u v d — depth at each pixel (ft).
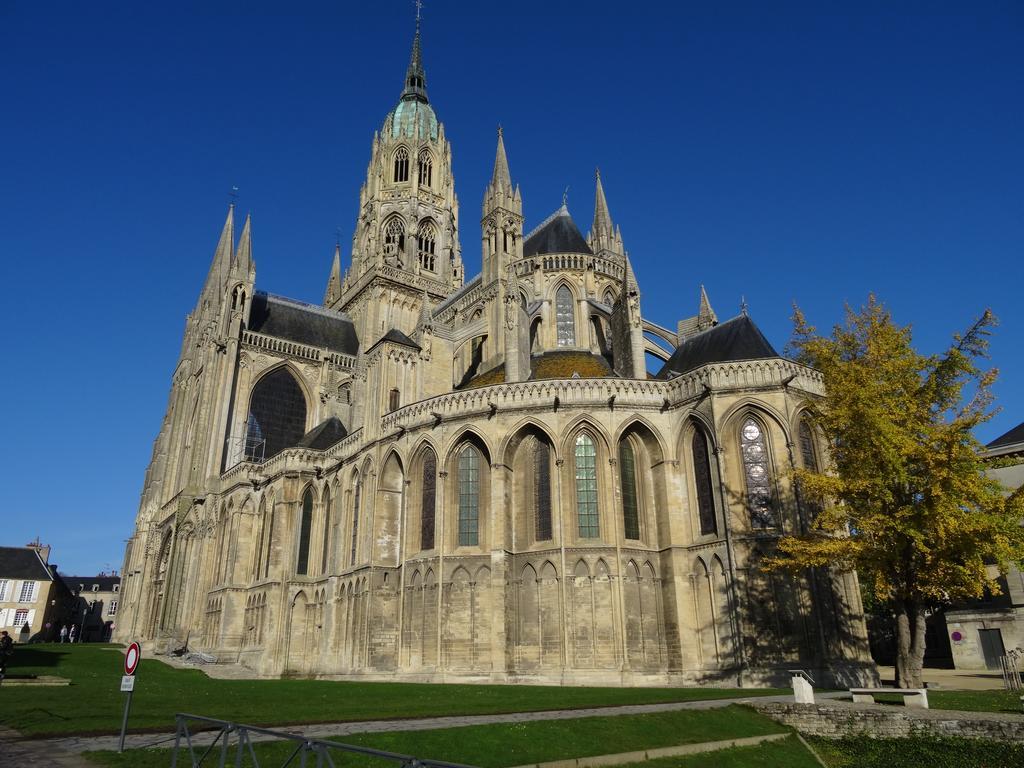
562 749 78.59
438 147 422.82
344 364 328.49
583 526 174.50
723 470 164.55
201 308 366.22
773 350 186.19
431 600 178.91
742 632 152.15
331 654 207.00
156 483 366.02
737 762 86.07
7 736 78.69
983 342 122.31
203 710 98.78
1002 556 109.60
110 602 602.03
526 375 200.75
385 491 203.10
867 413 118.83
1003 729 87.30
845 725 97.14
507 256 245.24
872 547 119.96
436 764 36.96
